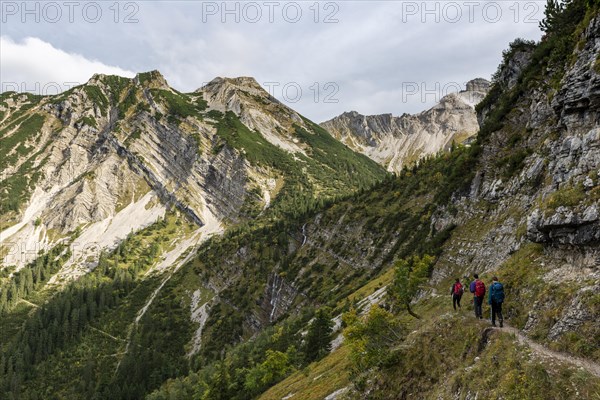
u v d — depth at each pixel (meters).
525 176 57.41
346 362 57.28
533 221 30.30
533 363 19.92
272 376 90.12
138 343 185.25
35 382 163.50
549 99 57.00
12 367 168.00
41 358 176.25
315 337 85.50
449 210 78.31
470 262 58.06
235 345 179.75
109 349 183.38
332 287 170.00
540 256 29.80
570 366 18.62
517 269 30.64
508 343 22.53
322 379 58.81
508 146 69.94
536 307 24.95
